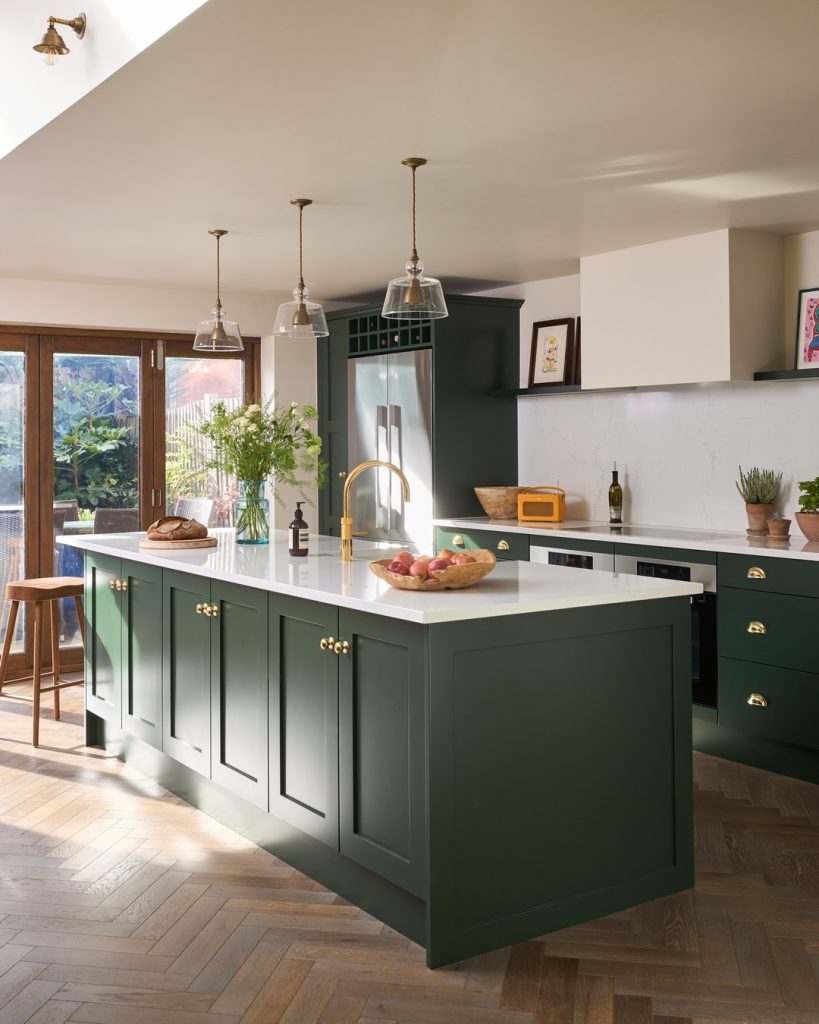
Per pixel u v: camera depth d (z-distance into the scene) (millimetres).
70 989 2645
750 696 4473
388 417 6621
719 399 5359
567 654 2953
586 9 2395
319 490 7402
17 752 4820
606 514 6035
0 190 4078
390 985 2654
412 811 2775
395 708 2846
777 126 3285
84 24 2951
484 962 2771
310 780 3256
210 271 6027
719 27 2516
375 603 2836
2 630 6438
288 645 3352
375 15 2420
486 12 2410
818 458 4914
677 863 3213
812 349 4922
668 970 2729
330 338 7172
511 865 2859
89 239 5074
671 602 3168
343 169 3758
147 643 4305
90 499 6695
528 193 4121
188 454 7043
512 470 6633
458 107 3084
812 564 4203
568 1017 2504
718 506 5398
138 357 6832
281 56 2674
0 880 3340
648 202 4289
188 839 3715
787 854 3539
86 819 3922
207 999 2594
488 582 3285
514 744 2854
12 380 6426
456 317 6328
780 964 2762
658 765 3160
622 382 5391
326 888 3275
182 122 3215
